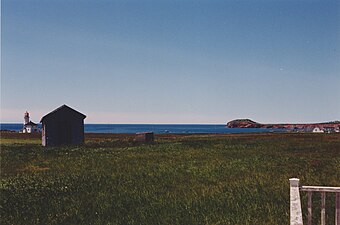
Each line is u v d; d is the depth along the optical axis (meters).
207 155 32.97
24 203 15.81
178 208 13.86
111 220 12.72
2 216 13.83
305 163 26.09
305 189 8.55
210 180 19.95
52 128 49.09
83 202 15.65
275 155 31.81
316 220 11.73
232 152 35.31
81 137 51.44
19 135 83.88
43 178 22.25
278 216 12.18
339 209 8.43
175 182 19.67
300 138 53.31
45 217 13.57
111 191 17.94
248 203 14.12
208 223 11.77
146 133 51.47
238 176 21.03
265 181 18.70
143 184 19.41
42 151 39.44
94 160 31.22
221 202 14.44
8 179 21.94
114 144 47.69
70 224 12.58
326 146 39.34
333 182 18.22
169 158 31.28
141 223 12.15
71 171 25.11
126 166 26.88
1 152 38.22
